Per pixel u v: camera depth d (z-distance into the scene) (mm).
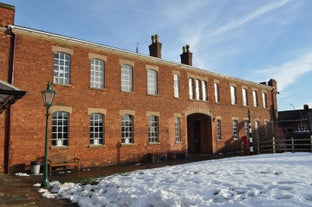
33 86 15125
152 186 8141
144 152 19750
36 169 14078
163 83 21938
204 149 26125
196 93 24719
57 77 16297
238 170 9812
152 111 20734
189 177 8930
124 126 19031
